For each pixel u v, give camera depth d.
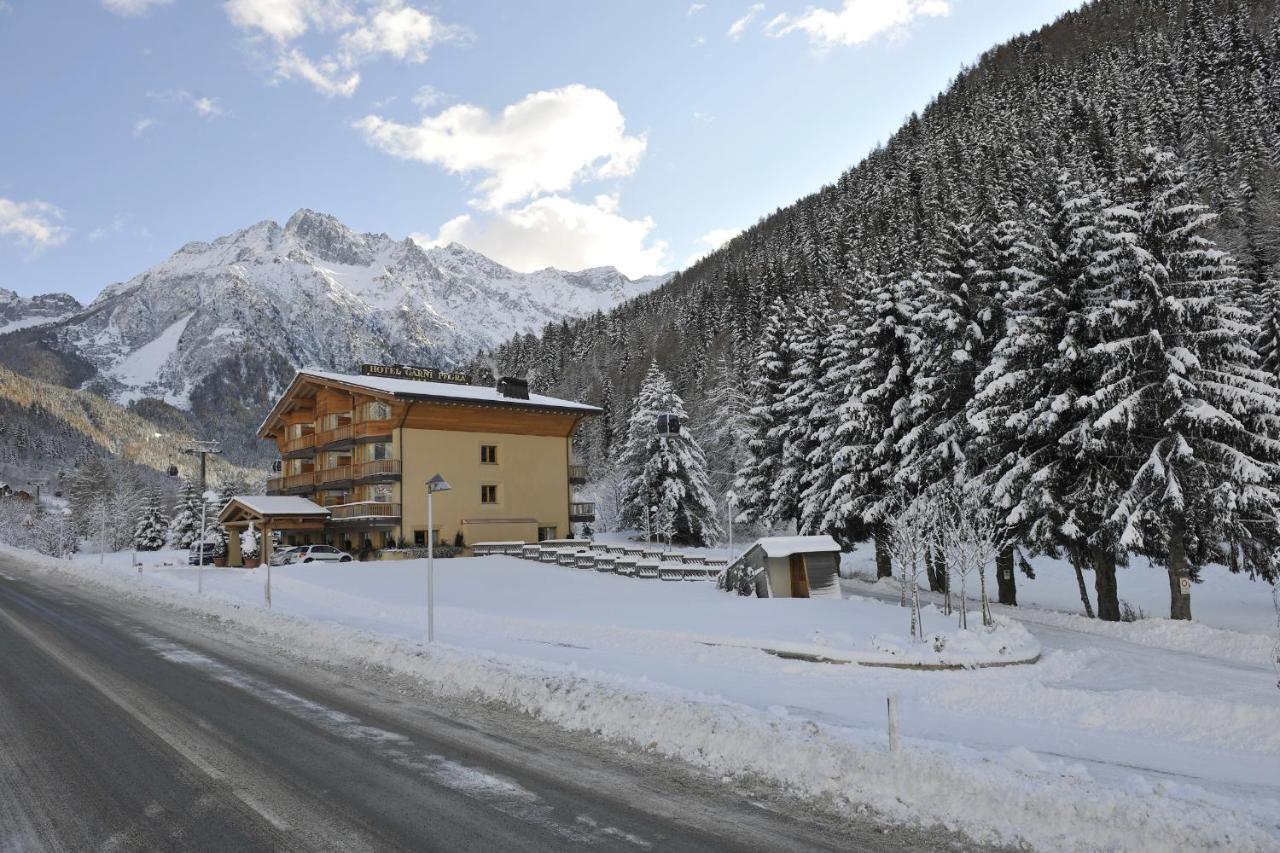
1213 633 20.69
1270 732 10.33
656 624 19.59
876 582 37.44
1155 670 16.33
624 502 58.41
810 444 40.41
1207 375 22.97
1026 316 25.05
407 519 47.81
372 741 9.27
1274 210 53.75
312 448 56.34
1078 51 164.62
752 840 6.37
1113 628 23.02
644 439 56.56
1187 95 103.25
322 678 13.10
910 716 11.50
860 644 16.34
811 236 132.00
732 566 27.62
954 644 16.56
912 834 6.48
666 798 7.36
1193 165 78.31
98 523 83.50
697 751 8.58
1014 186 54.31
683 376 99.19
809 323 42.03
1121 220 23.41
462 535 48.75
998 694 13.02
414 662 13.47
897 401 33.25
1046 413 24.02
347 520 48.75
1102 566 25.09
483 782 7.80
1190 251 22.86
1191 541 24.09
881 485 34.03
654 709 9.59
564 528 54.22
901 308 34.12
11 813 6.96
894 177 131.38
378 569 35.50
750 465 45.84
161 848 6.20
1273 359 35.12
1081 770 7.76
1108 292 23.62
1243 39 113.81
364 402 51.78
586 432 104.12
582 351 162.62
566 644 18.19
